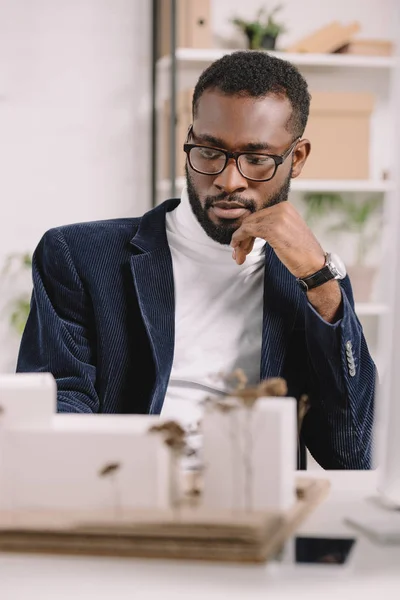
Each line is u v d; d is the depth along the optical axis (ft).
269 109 6.14
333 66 14.46
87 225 6.83
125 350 6.37
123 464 3.43
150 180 14.58
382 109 14.62
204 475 3.46
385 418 3.74
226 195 6.14
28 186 14.42
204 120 6.16
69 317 6.52
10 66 14.28
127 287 6.51
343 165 13.71
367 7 14.67
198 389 6.35
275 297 6.39
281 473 3.45
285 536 3.34
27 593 2.92
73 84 14.39
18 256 14.42
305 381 6.37
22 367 6.54
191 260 6.54
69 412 5.85
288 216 5.98
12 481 3.50
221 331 6.44
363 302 14.33
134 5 14.38
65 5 14.29
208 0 13.50
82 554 3.22
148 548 3.17
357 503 4.04
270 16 13.98
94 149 14.48
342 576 3.06
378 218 14.70
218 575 3.04
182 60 13.58
